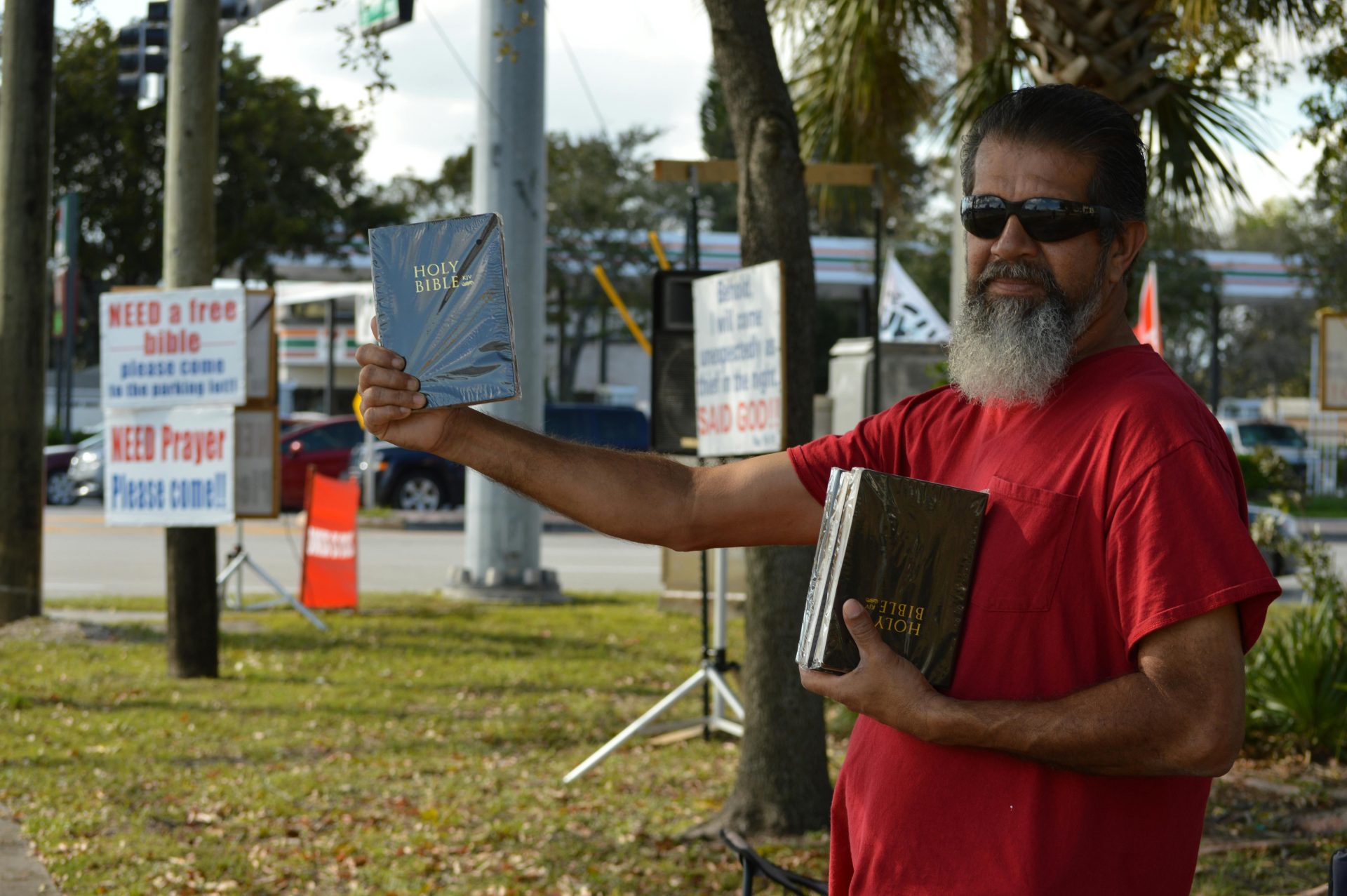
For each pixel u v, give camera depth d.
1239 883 4.63
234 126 29.30
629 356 45.44
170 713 7.16
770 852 4.89
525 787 5.88
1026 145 1.71
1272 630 7.31
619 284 36.97
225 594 11.31
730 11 5.20
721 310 5.46
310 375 34.34
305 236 30.50
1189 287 33.97
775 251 5.25
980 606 1.62
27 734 6.59
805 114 8.85
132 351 8.29
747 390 5.32
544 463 2.07
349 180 31.27
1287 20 7.49
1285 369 51.75
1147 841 1.58
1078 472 1.59
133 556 15.83
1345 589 7.51
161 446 8.23
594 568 16.58
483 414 2.07
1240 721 1.46
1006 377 1.66
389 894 4.45
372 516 20.61
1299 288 35.56
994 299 1.72
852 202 9.37
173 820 5.27
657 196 37.06
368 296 19.48
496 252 1.86
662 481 2.09
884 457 1.95
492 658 9.12
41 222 10.02
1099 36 6.31
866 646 1.59
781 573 5.18
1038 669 1.59
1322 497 28.03
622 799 5.70
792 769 5.16
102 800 5.47
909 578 1.62
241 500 8.23
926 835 1.65
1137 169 1.73
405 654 9.23
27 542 10.08
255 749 6.42
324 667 8.68
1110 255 1.72
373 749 6.54
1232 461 1.60
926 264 37.69
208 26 8.34
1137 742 1.47
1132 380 1.62
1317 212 33.47
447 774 6.11
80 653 8.98
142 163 28.83
